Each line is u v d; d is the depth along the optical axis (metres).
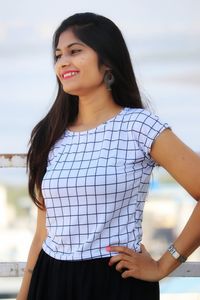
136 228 2.55
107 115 2.70
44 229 2.85
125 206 2.52
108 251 2.48
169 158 2.53
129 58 2.73
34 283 2.62
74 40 2.65
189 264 3.03
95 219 2.49
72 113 2.79
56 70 2.71
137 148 2.55
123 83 2.72
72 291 2.49
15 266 3.11
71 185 2.50
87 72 2.64
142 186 2.58
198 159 2.52
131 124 2.57
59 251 2.55
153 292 2.58
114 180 2.48
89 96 2.70
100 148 2.57
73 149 2.63
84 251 2.49
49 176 2.58
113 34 2.68
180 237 2.56
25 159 3.08
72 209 2.52
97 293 2.47
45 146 2.76
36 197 2.81
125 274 2.49
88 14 2.70
